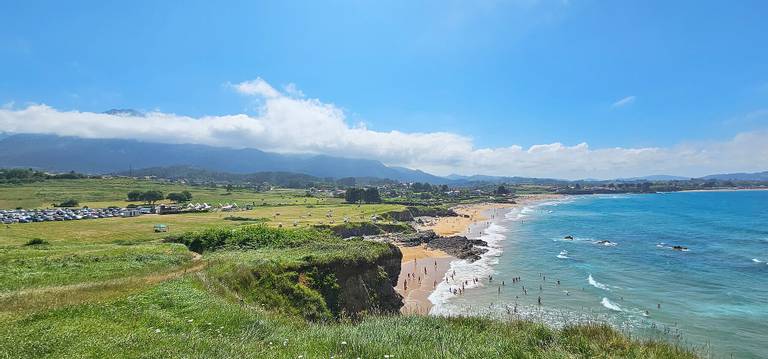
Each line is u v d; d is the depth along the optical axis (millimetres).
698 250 79938
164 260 33469
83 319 13648
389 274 44469
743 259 70250
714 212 167875
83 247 42625
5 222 93125
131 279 24203
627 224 130375
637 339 13102
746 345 33625
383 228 108812
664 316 41219
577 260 72062
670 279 56906
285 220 106188
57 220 100500
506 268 67188
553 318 41031
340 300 33719
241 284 26625
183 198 178000
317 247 44125
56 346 10180
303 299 29375
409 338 12180
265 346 11297
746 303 45250
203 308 16219
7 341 10336
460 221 152500
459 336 12391
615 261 70438
